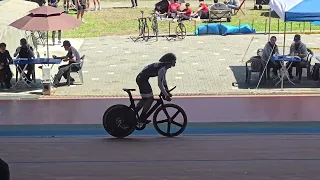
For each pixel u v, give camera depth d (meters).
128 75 18.80
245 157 8.73
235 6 32.28
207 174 7.62
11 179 7.41
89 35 26.61
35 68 19.88
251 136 11.23
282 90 16.67
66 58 17.73
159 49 22.98
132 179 7.38
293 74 18.69
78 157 8.92
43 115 13.82
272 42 17.47
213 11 29.11
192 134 11.77
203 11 30.09
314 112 13.86
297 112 13.89
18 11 23.56
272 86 17.28
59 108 14.49
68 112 14.10
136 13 33.19
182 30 25.81
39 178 7.44
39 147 9.91
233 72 19.00
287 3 16.94
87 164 8.30
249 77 17.52
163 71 10.83
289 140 10.43
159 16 29.72
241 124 12.82
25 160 8.64
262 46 23.27
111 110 11.17
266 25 27.95
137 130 11.76
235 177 7.44
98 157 8.92
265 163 8.27
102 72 19.34
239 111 14.02
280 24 28.67
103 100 15.27
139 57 21.55
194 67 19.73
